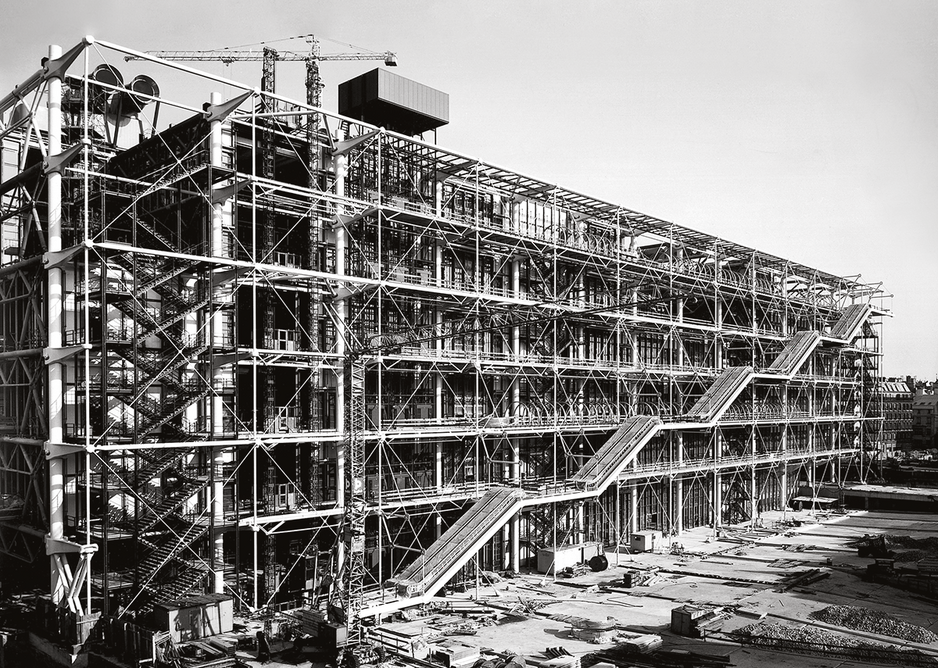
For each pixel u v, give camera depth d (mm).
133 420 42500
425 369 52625
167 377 41281
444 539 48188
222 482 42125
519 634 40219
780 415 81625
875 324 102188
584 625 41531
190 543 40406
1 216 47500
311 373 47125
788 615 44000
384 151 52438
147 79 49625
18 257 48094
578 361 62469
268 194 44750
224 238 45094
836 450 92062
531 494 52969
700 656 36250
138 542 40719
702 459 71938
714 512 74688
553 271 60750
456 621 42406
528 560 56469
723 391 71812
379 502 46094
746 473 80875
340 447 46969
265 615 42094
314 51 79438
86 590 39188
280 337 47625
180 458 42125
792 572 54938
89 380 37688
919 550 62844
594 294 66688
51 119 39938
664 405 70875
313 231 47562
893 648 37375
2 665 38250
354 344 47812
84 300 40531
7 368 48125
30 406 44688
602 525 63469
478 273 52938
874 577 52938
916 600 48250
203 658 34938
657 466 65812
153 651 34125
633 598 47906
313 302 47500
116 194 42938
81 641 36812
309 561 46688
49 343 39781
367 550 49094
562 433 61344
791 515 82188
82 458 42000
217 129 42969
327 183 48562
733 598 47875
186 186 45219
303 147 49094
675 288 70750
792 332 91188
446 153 50781
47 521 42156
